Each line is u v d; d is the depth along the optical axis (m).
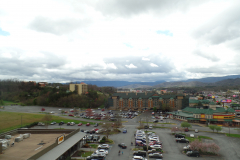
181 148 72.62
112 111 187.75
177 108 185.62
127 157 62.75
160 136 90.12
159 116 155.50
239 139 85.12
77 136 72.69
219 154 66.31
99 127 110.75
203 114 125.69
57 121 126.19
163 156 63.94
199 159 61.53
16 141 62.38
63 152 55.56
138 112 180.12
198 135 92.50
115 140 83.62
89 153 66.69
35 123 117.12
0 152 50.69
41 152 49.47
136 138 82.75
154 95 197.50
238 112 157.12
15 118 124.31
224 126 116.44
